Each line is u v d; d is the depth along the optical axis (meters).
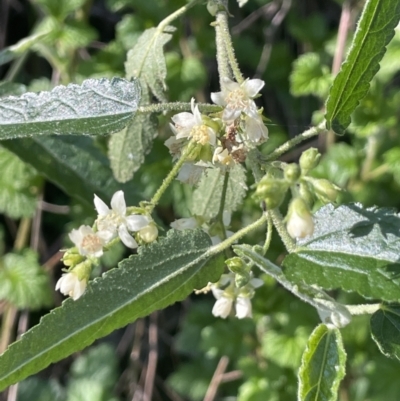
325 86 0.27
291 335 0.29
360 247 0.14
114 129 0.15
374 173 0.28
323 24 0.32
